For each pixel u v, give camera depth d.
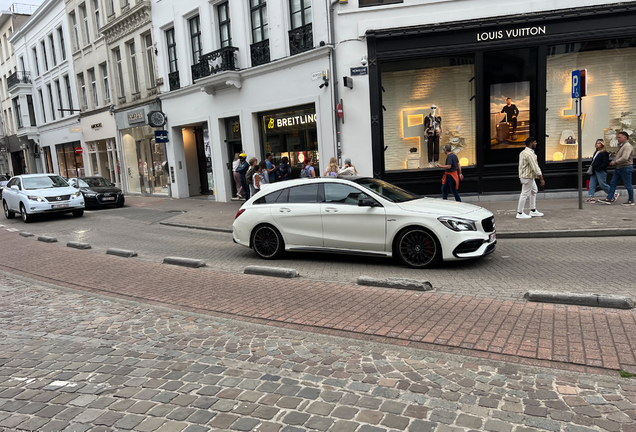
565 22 12.41
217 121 18.19
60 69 31.41
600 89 13.08
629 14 12.20
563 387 3.20
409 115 13.85
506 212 11.15
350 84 13.28
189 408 3.13
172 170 21.33
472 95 13.44
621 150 10.91
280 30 15.11
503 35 12.67
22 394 3.45
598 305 4.71
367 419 2.90
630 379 3.25
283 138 15.98
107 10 24.77
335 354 3.95
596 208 10.74
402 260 7.14
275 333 4.52
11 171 45.09
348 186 7.70
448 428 2.77
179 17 19.36
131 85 23.78
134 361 3.98
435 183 13.73
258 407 3.11
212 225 12.88
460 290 5.70
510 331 4.20
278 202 8.27
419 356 3.82
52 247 10.61
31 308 5.86
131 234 12.38
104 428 2.93
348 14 13.28
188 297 5.96
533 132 13.11
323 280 6.58
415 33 12.95
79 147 30.69
